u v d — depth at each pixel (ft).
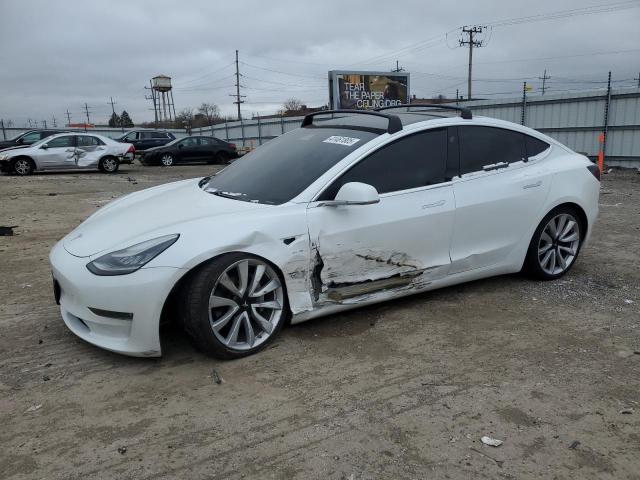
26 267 18.29
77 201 35.83
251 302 11.15
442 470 7.71
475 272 14.42
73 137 61.87
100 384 10.12
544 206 15.15
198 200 12.60
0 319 13.33
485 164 14.35
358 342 11.87
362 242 12.15
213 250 10.33
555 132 64.75
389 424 8.82
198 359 11.06
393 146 12.93
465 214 13.62
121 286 10.05
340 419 8.96
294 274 11.48
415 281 13.32
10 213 30.53
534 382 10.15
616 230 23.82
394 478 7.55
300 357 11.15
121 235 11.07
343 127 14.02
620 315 13.50
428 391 9.84
